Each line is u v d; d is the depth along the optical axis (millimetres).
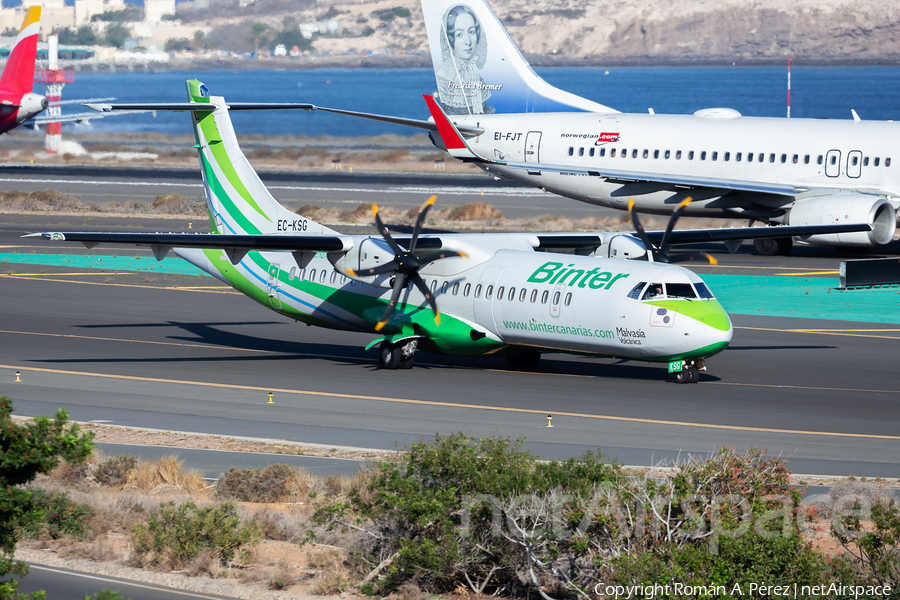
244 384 105938
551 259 110688
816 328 139000
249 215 127812
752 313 149750
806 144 190000
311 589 52906
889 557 51406
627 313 101250
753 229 134875
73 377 108000
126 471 73438
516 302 108188
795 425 88750
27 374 109000
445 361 121750
